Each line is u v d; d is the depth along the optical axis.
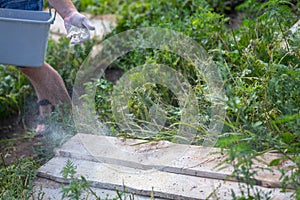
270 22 4.11
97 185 3.14
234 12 5.55
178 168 3.14
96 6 6.32
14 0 3.56
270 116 3.27
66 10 3.28
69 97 3.97
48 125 3.97
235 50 3.89
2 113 4.44
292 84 3.14
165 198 3.00
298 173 2.67
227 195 2.90
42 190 3.19
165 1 5.39
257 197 2.61
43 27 2.94
